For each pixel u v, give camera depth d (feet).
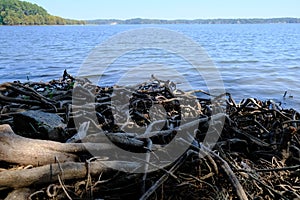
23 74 41.70
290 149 9.69
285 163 9.28
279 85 36.01
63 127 9.23
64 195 6.88
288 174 8.52
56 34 220.43
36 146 7.39
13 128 9.57
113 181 7.30
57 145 7.66
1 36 190.49
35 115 9.44
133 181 7.41
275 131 10.40
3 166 7.12
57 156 7.46
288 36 228.63
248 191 7.48
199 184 7.54
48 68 46.68
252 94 31.09
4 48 93.76
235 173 7.89
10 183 6.56
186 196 7.30
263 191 7.59
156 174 7.59
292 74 45.68
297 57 76.07
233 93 31.42
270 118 11.82
